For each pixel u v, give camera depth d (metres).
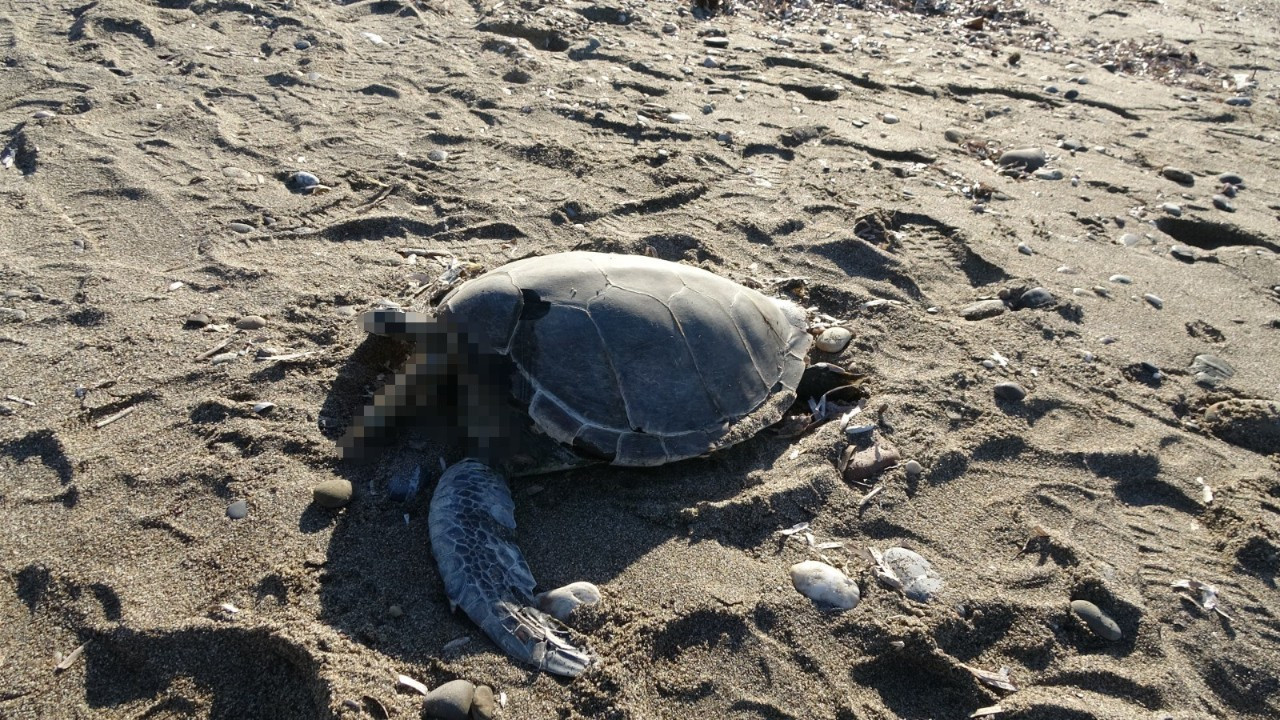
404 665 0.96
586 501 1.19
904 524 1.20
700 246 1.71
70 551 1.04
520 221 1.73
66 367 1.28
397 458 1.19
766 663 1.02
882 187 2.01
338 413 1.25
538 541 1.12
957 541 1.19
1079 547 1.18
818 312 1.60
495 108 2.16
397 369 1.28
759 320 1.34
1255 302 1.76
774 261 1.72
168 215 1.62
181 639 0.96
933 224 1.89
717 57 2.68
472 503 1.08
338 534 1.09
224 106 2.03
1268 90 2.96
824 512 1.20
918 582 1.12
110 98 1.98
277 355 1.32
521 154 1.97
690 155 2.04
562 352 1.16
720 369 1.24
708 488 1.22
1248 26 3.81
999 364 1.51
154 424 1.20
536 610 1.02
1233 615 1.12
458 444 1.19
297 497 1.12
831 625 1.06
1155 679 1.04
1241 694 1.05
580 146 2.03
